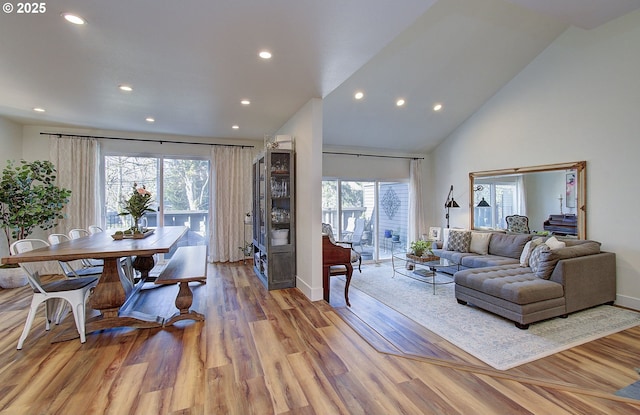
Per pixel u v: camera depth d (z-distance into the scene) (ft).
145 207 11.06
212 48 7.79
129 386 6.09
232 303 11.21
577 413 5.34
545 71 14.76
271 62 8.60
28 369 6.71
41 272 15.21
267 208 13.10
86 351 7.53
